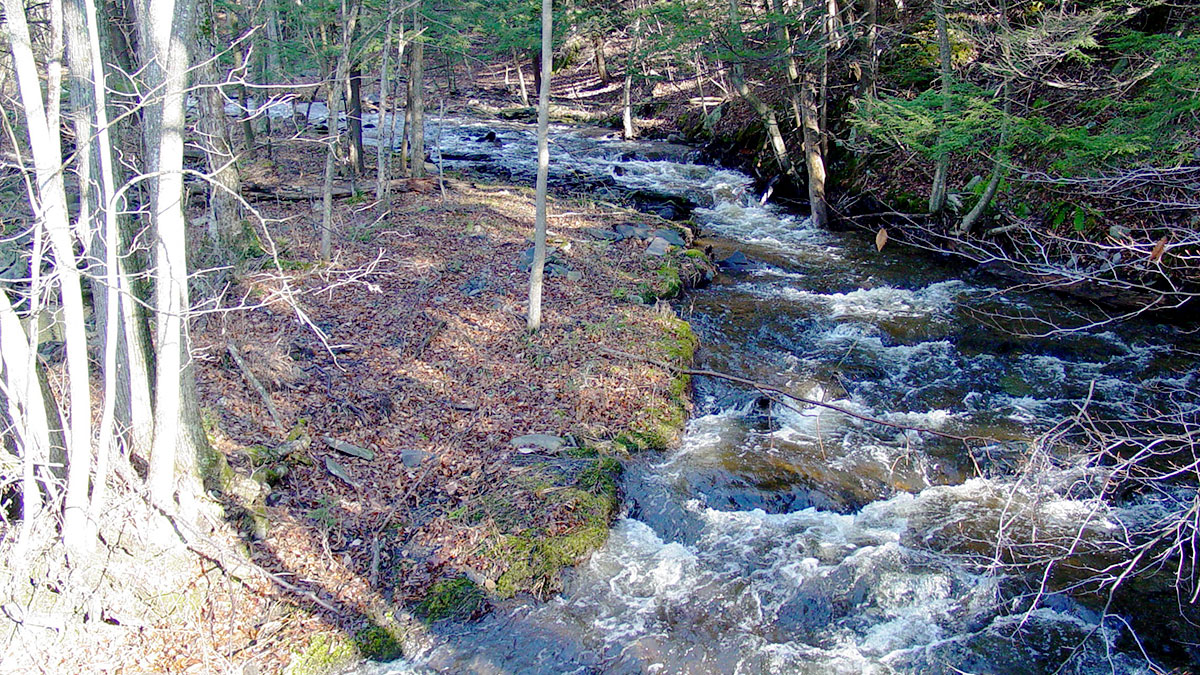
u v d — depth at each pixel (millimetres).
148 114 6043
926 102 14492
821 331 13359
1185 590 7281
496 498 8352
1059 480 8844
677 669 6555
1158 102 12016
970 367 11977
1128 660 6613
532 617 7016
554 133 31484
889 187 19125
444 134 30547
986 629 7004
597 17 27500
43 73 9180
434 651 6602
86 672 5961
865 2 18766
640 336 12281
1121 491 8703
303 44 19391
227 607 6688
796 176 21062
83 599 6293
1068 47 12773
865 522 8492
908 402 10984
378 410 9664
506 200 19891
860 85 20125
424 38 17719
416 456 8938
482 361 11188
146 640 6309
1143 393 10969
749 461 9531
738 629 7012
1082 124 15172
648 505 8656
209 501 7340
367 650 6555
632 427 9977
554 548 7711
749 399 10977
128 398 7027
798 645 6855
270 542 7398
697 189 22812
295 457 8453
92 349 9562
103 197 6164
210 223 11664
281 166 22312
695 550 8062
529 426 9766
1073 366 11875
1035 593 7336
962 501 8789
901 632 7016
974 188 17062
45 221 5645
